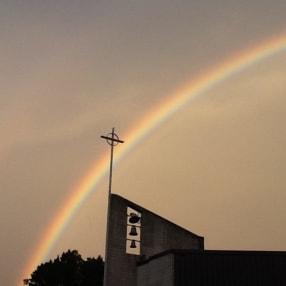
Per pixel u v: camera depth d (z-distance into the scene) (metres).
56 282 74.38
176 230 43.12
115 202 41.31
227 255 29.53
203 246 43.59
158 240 41.97
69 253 76.81
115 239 40.16
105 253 33.84
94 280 74.19
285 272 28.91
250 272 29.03
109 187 35.69
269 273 28.94
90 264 75.62
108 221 34.69
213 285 28.84
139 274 32.91
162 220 42.81
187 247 42.94
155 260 31.39
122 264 39.69
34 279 76.44
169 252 30.02
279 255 29.36
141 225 41.88
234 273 29.06
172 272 29.14
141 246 41.12
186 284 28.83
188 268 29.27
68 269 74.88
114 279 38.91
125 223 41.28
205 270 29.19
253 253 29.50
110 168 36.31
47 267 76.00
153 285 30.92
